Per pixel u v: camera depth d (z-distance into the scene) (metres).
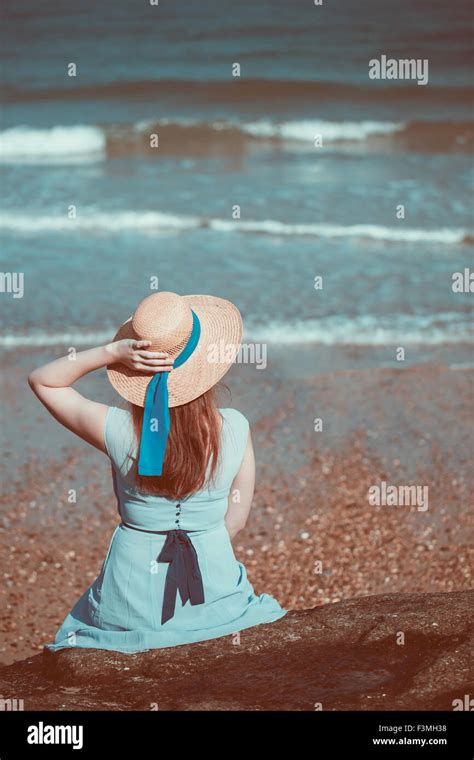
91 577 5.46
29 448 7.12
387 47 29.67
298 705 2.34
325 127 19.72
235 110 21.91
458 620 2.74
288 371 8.56
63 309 10.05
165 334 2.54
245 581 2.95
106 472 6.80
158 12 34.97
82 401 2.74
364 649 2.64
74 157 18.08
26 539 5.82
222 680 2.51
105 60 27.69
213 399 2.68
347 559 5.65
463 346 9.20
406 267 11.63
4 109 22.14
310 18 34.06
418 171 16.52
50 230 13.15
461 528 5.93
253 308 10.17
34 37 31.14
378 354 9.00
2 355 8.80
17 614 5.05
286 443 7.20
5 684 2.64
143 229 13.29
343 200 14.59
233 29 32.16
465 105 22.36
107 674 2.58
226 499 2.81
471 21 33.94
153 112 21.67
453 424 7.47
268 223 13.31
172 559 2.73
